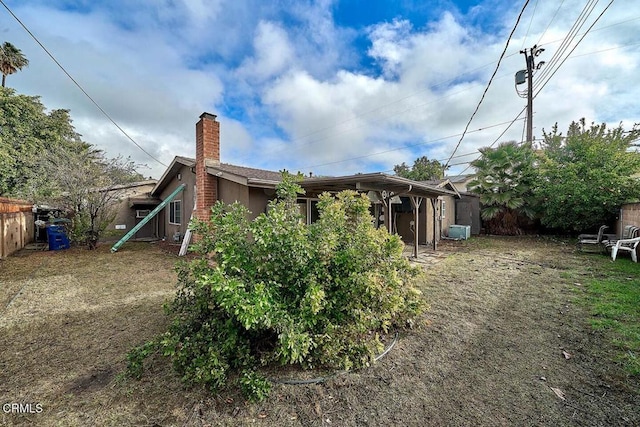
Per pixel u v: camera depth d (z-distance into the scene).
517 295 4.80
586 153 10.91
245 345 2.55
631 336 3.17
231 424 2.02
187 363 2.45
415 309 3.48
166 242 12.17
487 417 2.06
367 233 3.17
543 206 12.30
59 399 2.28
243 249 2.74
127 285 5.60
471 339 3.26
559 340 3.18
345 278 2.81
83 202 10.01
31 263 7.78
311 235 2.95
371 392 2.35
